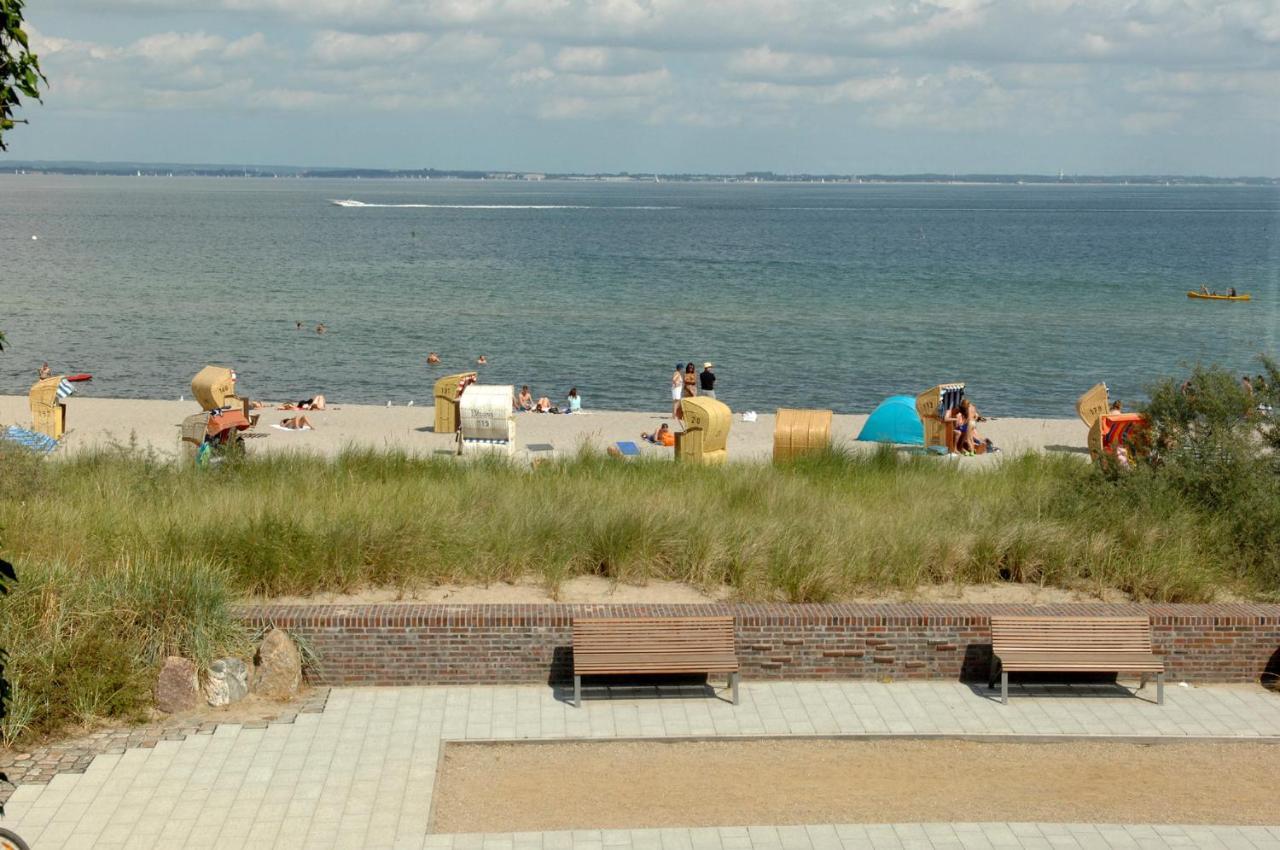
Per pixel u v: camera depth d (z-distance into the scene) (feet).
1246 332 177.17
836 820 30.94
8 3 21.20
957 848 29.58
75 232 401.49
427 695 38.04
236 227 446.60
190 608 38.19
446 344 159.22
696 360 148.36
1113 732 35.96
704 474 61.31
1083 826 30.68
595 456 68.23
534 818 30.89
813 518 49.98
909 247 367.66
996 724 36.37
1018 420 102.53
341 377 134.10
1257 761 34.65
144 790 31.71
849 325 182.29
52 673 35.17
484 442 75.20
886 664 39.52
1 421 94.22
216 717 36.04
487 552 44.70
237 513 47.70
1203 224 558.15
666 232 448.65
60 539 44.01
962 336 171.53
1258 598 44.73
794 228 490.08
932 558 45.55
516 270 273.13
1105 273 277.23
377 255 313.32
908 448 83.15
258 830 29.89
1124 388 131.95
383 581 43.65
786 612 39.47
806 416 73.05
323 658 38.65
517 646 38.81
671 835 30.04
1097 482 53.21
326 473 60.90
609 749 34.76
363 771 32.91
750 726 35.96
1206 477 51.13
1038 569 45.75
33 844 28.96
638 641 37.52
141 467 60.59
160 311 190.08
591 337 167.22
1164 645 39.88
